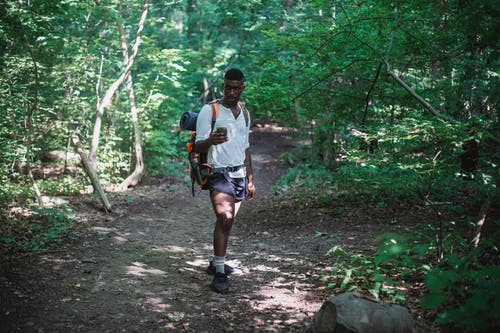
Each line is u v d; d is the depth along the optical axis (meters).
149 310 3.33
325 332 2.70
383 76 7.08
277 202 9.17
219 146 3.80
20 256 4.48
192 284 3.96
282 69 7.96
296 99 8.08
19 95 8.90
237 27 16.06
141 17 11.18
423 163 3.91
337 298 2.75
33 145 10.31
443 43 5.82
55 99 11.02
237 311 3.32
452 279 2.49
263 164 16.45
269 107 8.30
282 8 11.80
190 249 5.44
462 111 5.52
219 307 3.40
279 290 3.77
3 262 4.21
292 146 19.47
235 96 3.75
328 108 8.01
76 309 3.29
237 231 6.72
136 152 12.06
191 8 19.89
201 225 7.39
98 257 4.71
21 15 7.45
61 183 10.22
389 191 7.07
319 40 6.98
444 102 6.01
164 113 13.89
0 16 7.84
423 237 4.80
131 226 6.75
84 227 6.26
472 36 5.11
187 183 13.04
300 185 10.87
